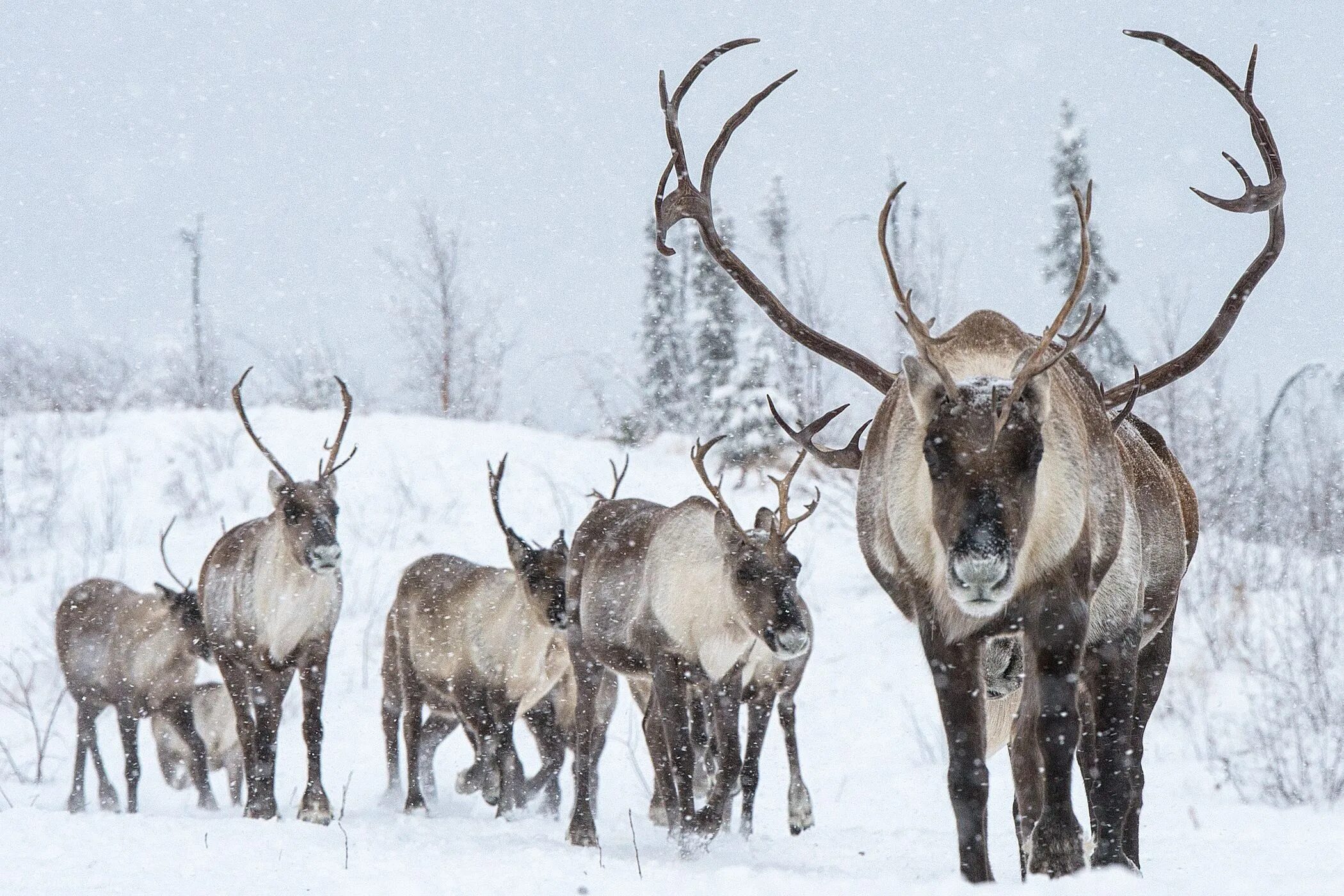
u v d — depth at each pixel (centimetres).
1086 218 1579
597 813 3397
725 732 2786
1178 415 6444
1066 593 1670
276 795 3650
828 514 6259
